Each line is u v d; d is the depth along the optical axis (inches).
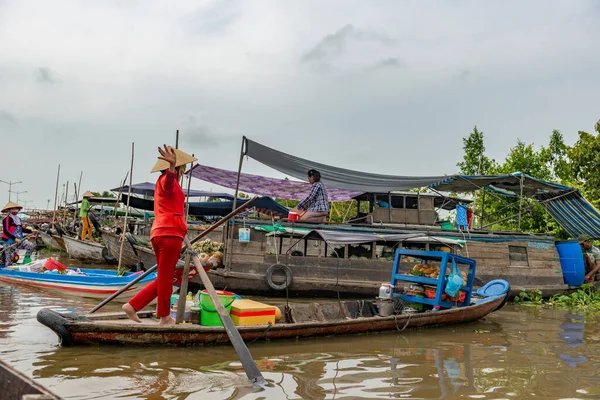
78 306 308.3
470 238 456.1
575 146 729.6
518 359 216.5
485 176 483.2
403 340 253.4
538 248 474.0
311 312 268.2
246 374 170.6
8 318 258.2
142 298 205.2
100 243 707.4
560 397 163.2
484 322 325.1
